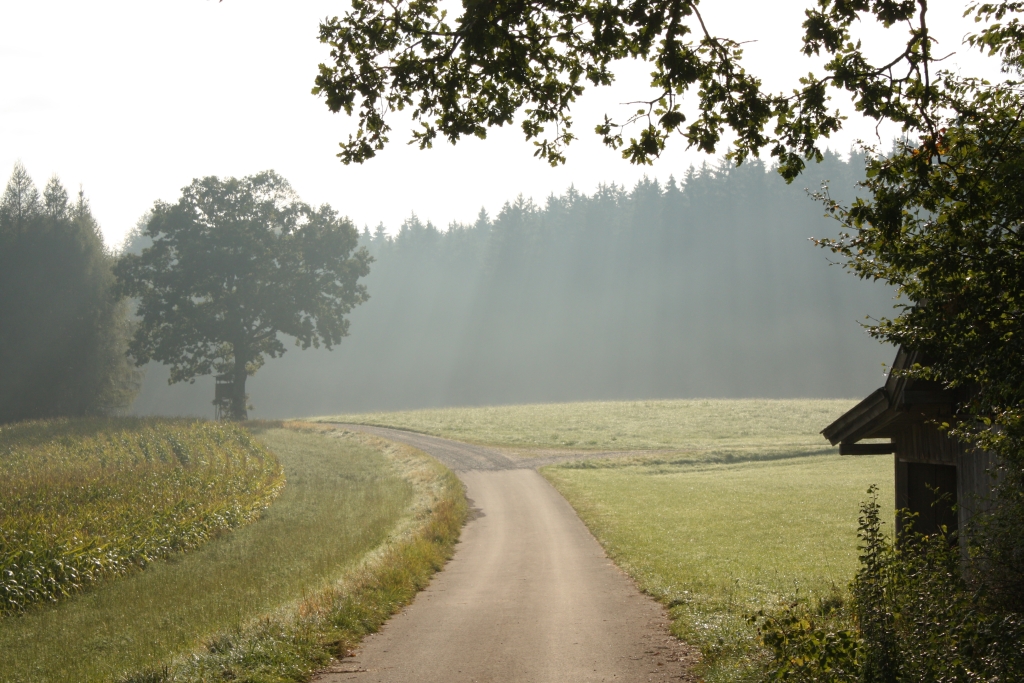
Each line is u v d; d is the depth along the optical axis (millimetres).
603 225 150000
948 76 6586
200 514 24359
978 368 6781
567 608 12922
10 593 16125
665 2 6793
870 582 8516
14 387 69812
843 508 28016
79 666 10469
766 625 7832
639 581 15305
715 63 6832
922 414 10812
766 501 30578
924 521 11500
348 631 10789
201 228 67312
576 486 36562
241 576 17531
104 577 18516
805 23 6906
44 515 22906
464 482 39250
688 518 26297
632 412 72000
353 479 39594
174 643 11312
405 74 8000
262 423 62250
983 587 7574
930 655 6648
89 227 75688
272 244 67875
